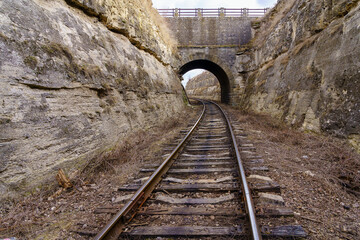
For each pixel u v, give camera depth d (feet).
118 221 9.04
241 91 79.25
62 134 14.51
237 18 79.46
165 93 45.09
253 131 29.45
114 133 20.85
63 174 13.56
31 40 13.75
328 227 8.77
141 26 38.40
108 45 25.41
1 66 11.44
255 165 15.90
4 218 9.88
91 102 18.63
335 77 21.49
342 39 21.99
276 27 51.34
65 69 15.99
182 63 78.89
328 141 19.02
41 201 11.70
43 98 13.76
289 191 11.88
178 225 9.22
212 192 12.23
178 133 30.71
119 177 15.16
